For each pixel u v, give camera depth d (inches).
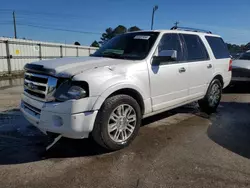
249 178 104.2
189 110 222.1
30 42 669.9
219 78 219.8
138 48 153.3
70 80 111.0
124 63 134.1
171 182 101.0
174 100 164.9
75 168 112.0
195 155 126.2
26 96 131.9
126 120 132.5
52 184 99.0
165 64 154.6
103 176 105.2
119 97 125.3
